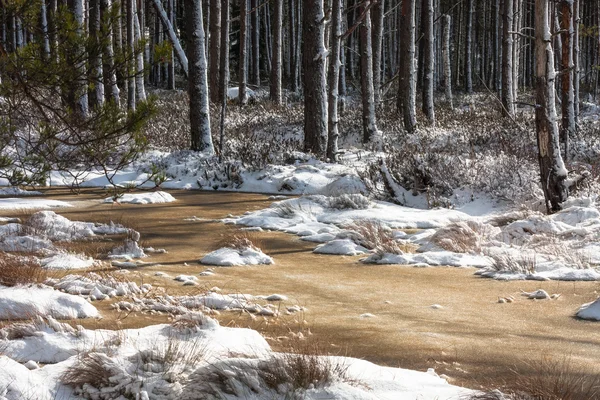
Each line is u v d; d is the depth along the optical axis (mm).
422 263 9617
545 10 13602
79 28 6301
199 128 21703
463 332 6340
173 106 31172
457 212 14438
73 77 6219
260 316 6891
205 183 19312
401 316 6938
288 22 46656
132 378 4516
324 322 6684
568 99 22969
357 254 10547
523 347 5863
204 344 5496
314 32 20828
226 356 5117
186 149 21953
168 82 43281
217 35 33969
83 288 7691
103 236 11695
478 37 51188
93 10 23766
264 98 35188
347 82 45156
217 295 7395
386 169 16344
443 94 41938
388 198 16172
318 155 20812
